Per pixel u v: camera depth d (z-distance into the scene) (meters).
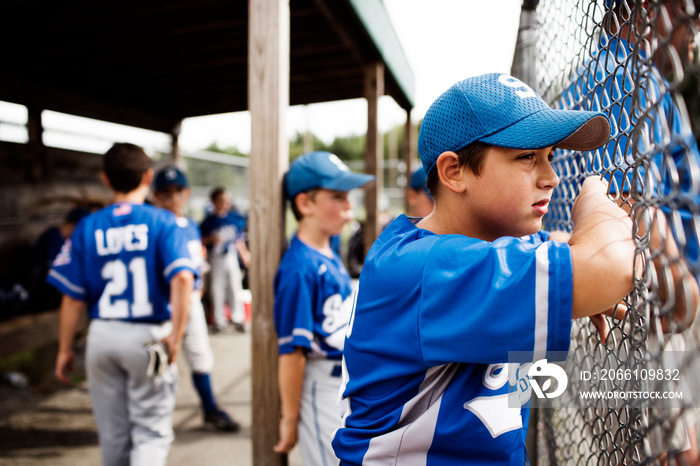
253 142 1.72
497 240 0.70
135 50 3.69
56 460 2.61
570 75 1.04
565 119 0.69
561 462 1.24
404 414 0.80
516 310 0.63
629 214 0.69
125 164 1.98
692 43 0.59
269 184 1.72
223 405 3.38
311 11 2.80
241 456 2.66
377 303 0.81
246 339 5.08
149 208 1.97
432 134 0.82
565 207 1.17
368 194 3.35
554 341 0.62
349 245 6.30
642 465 0.62
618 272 0.60
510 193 0.73
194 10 3.09
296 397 1.58
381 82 3.22
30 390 3.61
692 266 0.46
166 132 5.71
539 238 0.96
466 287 0.68
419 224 0.92
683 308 0.57
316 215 1.73
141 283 1.88
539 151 0.72
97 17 3.09
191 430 2.99
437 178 0.84
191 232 2.93
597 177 0.85
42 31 3.32
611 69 0.89
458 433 0.77
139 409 1.85
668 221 0.67
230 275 5.39
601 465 0.84
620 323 0.81
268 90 1.70
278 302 1.59
